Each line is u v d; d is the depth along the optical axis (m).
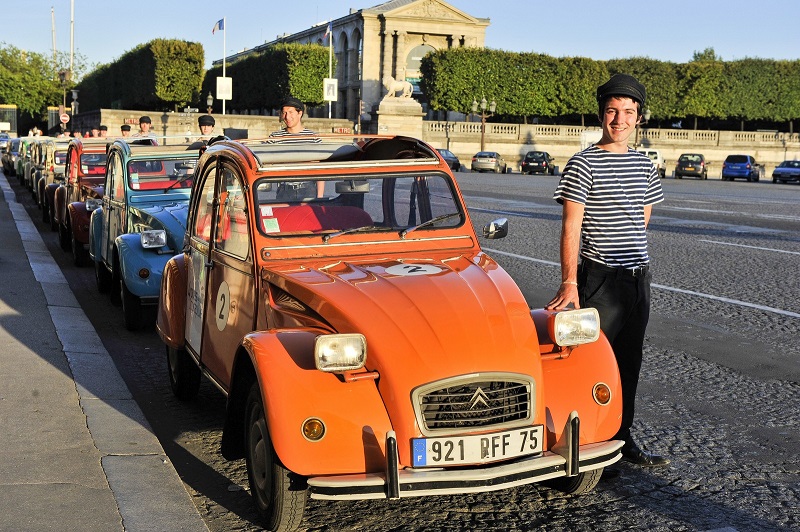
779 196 33.97
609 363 4.55
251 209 5.19
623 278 5.00
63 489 4.75
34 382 6.80
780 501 4.94
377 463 4.08
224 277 5.54
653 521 4.68
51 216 18.77
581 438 4.36
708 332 9.23
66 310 9.74
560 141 76.94
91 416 6.04
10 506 4.49
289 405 4.04
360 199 5.46
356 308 4.36
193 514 4.53
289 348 4.23
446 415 4.11
